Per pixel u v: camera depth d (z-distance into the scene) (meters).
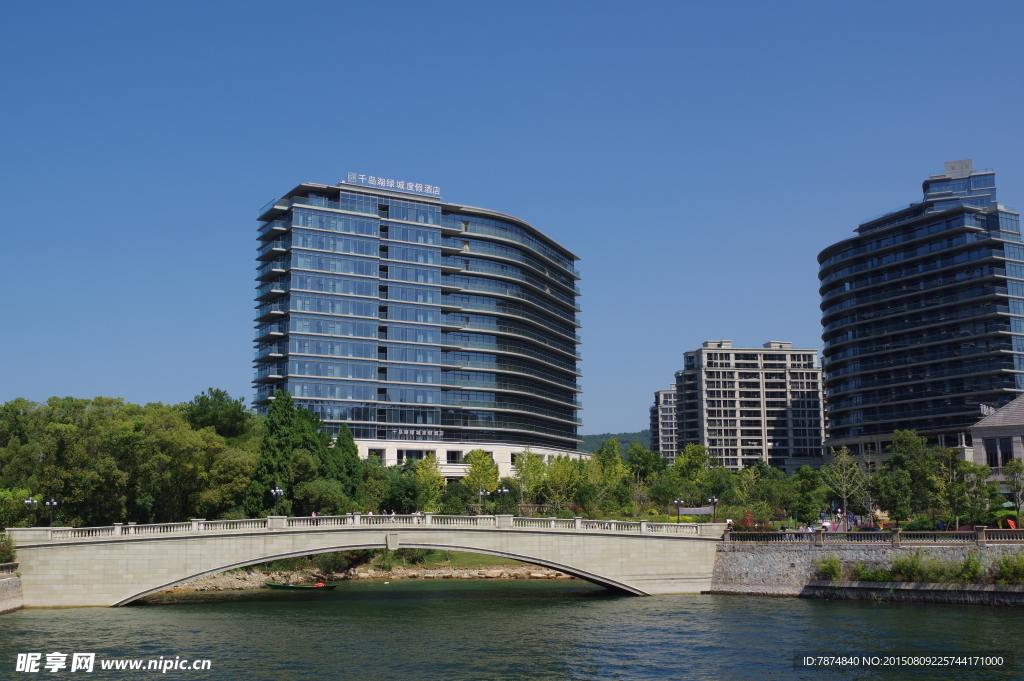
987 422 105.50
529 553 71.69
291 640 52.84
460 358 154.25
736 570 73.50
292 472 94.50
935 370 153.38
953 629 52.22
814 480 108.81
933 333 154.75
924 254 155.88
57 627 56.22
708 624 57.06
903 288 159.00
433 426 146.62
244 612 65.56
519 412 158.25
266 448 94.00
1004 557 60.72
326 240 141.25
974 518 80.19
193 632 55.47
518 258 163.88
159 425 87.56
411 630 56.69
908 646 47.78
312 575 93.62
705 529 75.56
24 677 42.81
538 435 164.88
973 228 149.75
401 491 113.75
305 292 138.50
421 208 151.12
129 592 65.38
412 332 147.00
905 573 64.81
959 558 62.88
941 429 148.50
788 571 70.56
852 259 167.00
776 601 67.75
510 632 55.62
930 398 152.12
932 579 63.41
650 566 73.94
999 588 60.19
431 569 100.62
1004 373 145.25
